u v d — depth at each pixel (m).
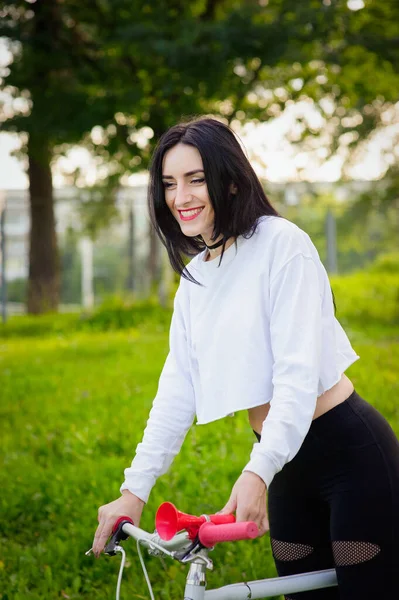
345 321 14.34
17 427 7.43
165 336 13.80
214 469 5.57
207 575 4.13
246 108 16.00
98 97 14.70
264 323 2.41
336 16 14.12
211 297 2.51
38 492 5.54
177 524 2.05
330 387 2.40
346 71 16.53
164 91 13.86
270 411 2.23
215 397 2.46
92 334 14.86
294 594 2.68
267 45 13.43
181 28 13.75
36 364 10.96
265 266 2.41
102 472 5.82
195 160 2.43
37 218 19.41
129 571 4.32
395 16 15.41
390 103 18.66
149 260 18.78
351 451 2.40
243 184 2.45
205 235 2.51
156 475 2.57
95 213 19.17
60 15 15.35
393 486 2.39
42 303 19.38
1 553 4.65
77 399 8.33
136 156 15.64
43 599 4.05
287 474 2.55
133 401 8.11
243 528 1.98
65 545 4.60
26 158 19.34
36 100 14.73
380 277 17.89
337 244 18.91
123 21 14.63
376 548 2.37
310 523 2.60
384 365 9.52
